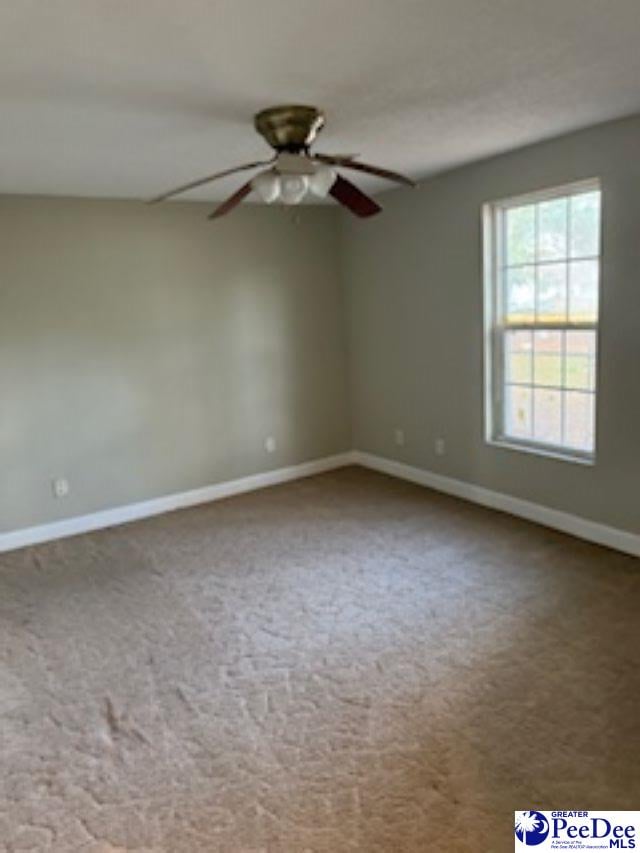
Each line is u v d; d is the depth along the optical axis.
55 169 3.57
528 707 2.40
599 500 3.82
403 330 5.06
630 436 3.58
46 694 2.65
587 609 3.10
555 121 3.22
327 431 5.72
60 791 2.11
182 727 2.40
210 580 3.65
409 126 3.13
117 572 3.84
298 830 1.90
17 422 4.31
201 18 1.86
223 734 2.35
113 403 4.64
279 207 5.18
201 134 3.03
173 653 2.91
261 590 3.49
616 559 3.63
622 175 3.36
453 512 4.52
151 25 1.89
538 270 4.07
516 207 4.13
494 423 4.52
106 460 4.67
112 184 4.02
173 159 3.48
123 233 4.54
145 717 2.47
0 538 4.32
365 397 5.62
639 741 2.20
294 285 5.34
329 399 5.68
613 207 3.44
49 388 4.39
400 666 2.71
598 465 3.78
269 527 4.44
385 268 5.11
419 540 4.06
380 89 2.55
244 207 5.00
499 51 2.22
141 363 4.72
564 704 2.41
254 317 5.18
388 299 5.14
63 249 4.33
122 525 4.67
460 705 2.43
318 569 3.72
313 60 2.22
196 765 2.20
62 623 3.24
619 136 3.33
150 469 4.86
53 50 2.04
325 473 5.66
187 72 2.27
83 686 2.70
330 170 2.62
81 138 3.01
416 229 4.76
